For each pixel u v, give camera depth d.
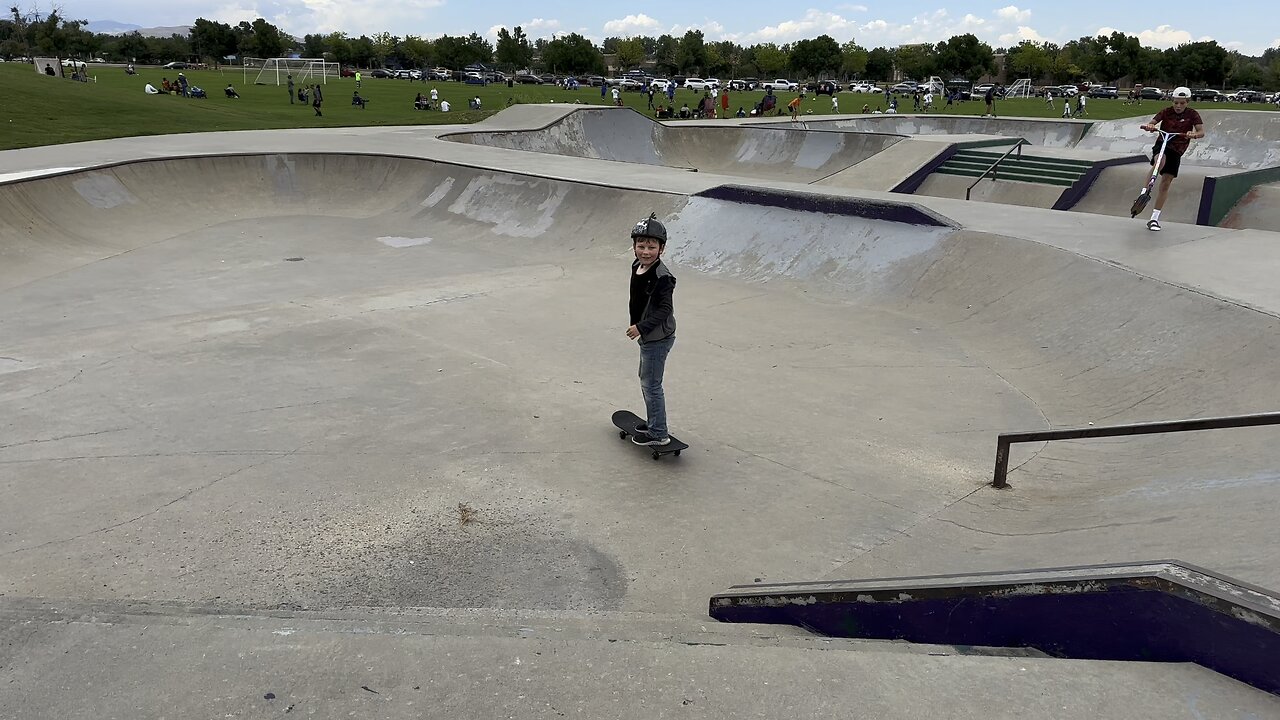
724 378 7.95
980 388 7.71
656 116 42.09
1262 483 4.16
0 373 7.75
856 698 2.14
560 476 5.80
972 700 2.10
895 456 6.23
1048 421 6.91
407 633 2.57
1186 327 7.29
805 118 37.50
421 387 7.59
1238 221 16.80
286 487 5.55
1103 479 5.45
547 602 4.25
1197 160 28.62
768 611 3.29
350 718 2.15
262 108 34.22
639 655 2.40
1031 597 2.51
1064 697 2.08
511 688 2.25
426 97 45.03
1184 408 6.38
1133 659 2.35
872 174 23.20
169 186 16.44
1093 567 2.46
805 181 27.50
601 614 3.50
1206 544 3.51
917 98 56.53
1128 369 7.29
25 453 6.01
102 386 7.46
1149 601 2.26
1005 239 10.37
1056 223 11.45
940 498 5.53
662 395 5.88
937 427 6.81
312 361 8.29
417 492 5.51
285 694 2.26
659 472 5.89
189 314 9.98
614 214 14.73
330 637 2.54
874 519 5.21
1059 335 8.38
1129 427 4.73
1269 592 2.12
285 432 6.50
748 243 12.82
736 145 31.14
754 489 5.64
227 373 7.89
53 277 11.67
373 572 4.53
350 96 44.88
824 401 7.38
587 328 9.59
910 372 8.16
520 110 29.88
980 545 4.64
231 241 14.48
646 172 17.98
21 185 13.26
